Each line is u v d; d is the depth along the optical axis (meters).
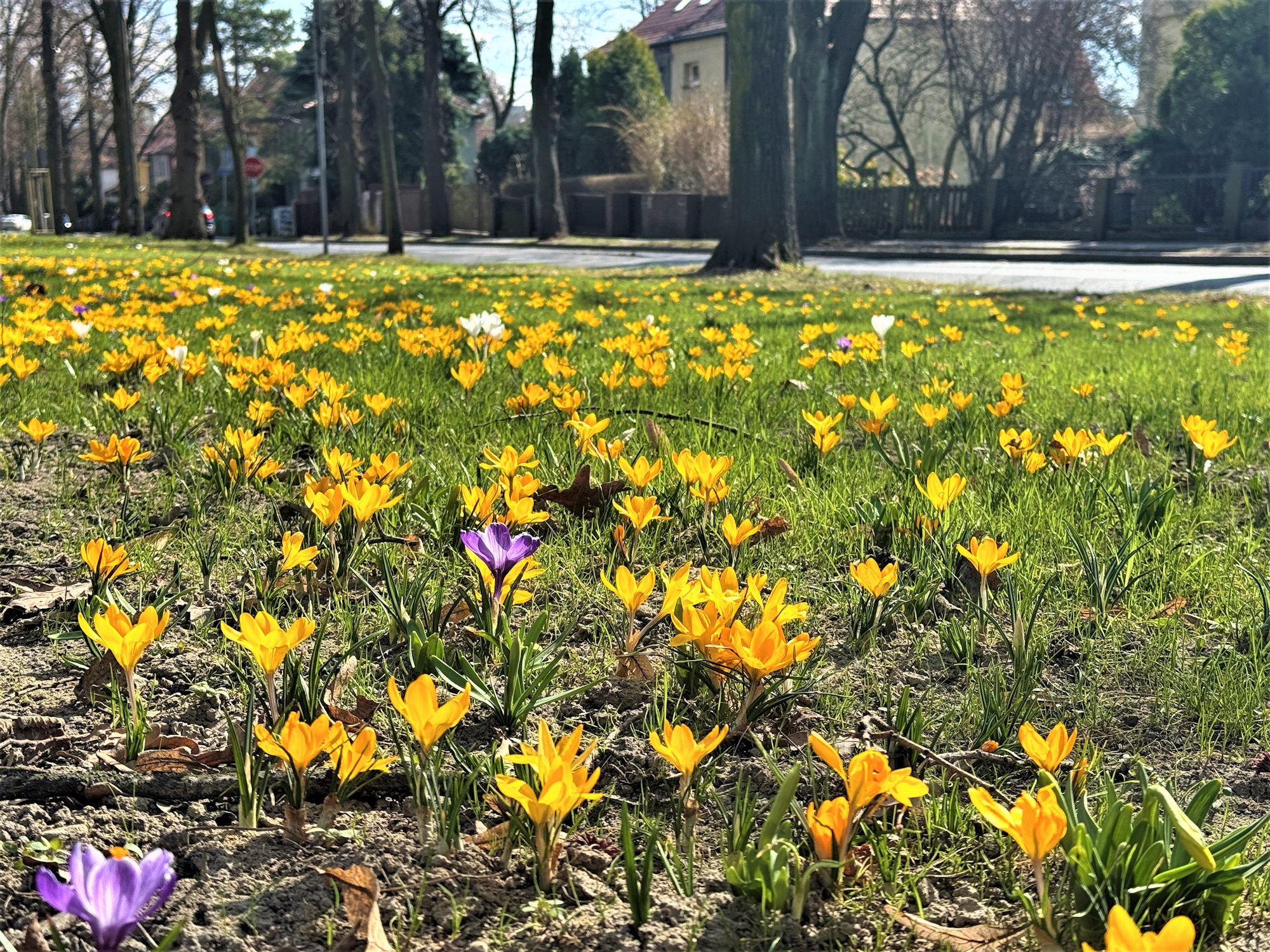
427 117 47.09
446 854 1.67
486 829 1.76
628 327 8.49
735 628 1.85
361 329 7.32
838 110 34.28
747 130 20.62
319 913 1.53
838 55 33.81
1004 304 13.43
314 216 54.94
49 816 1.77
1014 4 37.00
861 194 36.72
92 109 59.75
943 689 2.33
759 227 20.94
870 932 1.52
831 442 3.79
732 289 15.18
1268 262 25.14
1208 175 32.41
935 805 1.79
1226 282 19.56
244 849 1.67
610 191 47.66
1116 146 41.03
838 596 2.78
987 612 2.48
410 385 5.34
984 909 1.57
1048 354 8.05
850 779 1.50
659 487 3.41
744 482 3.61
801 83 33.69
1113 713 2.24
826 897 1.59
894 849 1.70
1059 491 3.54
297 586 2.70
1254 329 10.64
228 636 1.72
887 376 6.18
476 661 2.31
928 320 10.47
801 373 6.35
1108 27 37.88
